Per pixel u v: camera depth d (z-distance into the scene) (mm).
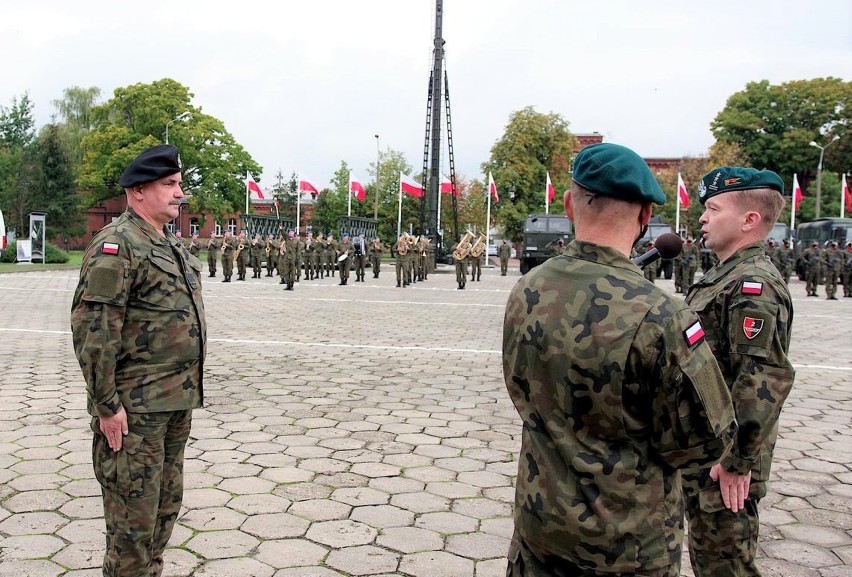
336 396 6773
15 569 3201
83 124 57031
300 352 9281
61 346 9430
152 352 2627
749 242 2510
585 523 1641
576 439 1677
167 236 2846
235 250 24062
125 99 48375
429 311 14930
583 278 1713
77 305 2516
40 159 49500
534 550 1769
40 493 4121
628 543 1632
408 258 23078
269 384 7254
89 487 4230
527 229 31734
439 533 3715
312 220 53781
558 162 50688
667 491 1698
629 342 1603
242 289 20484
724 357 2412
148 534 2604
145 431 2588
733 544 2416
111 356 2496
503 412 6273
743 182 2488
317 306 15672
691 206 47031
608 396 1620
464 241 22000
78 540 3512
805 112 51875
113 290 2498
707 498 2412
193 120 48688
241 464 4727
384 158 53219
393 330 11656
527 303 1787
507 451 5145
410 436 5473
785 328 2312
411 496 4227
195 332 2748
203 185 49250
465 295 19562
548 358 1702
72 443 5090
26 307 14422
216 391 6887
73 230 50500
